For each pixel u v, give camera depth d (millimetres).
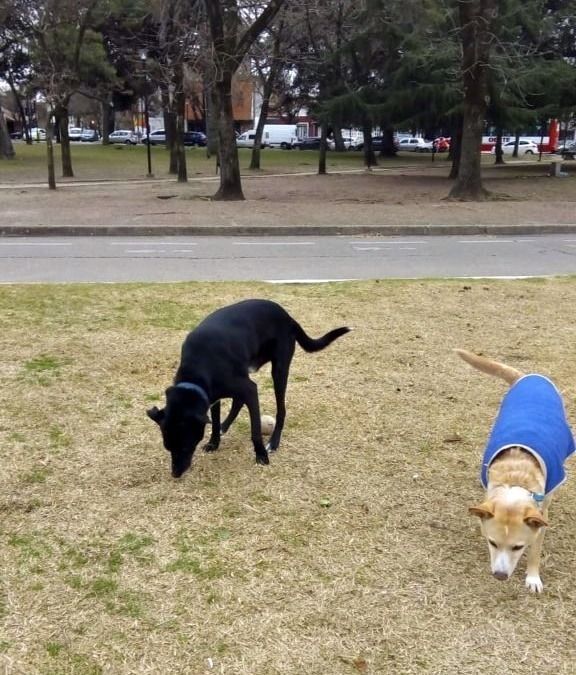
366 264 10992
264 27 20266
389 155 54375
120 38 46094
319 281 9164
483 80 20734
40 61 39281
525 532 2947
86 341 6477
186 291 8398
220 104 20812
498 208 18891
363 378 5766
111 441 4633
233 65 20578
